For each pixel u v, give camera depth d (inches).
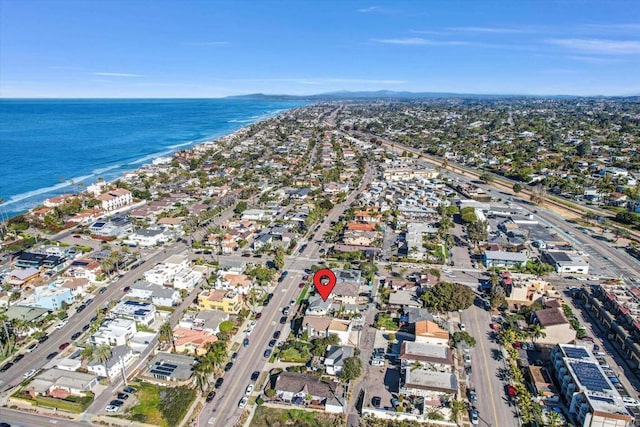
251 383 4448.8
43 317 5634.8
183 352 4963.1
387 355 4943.4
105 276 6904.5
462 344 5032.0
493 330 5452.8
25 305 5836.6
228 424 3924.7
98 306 6008.9
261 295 6245.1
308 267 7244.1
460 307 5713.6
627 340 5017.2
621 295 5900.6
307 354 4867.1
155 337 5255.9
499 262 7367.1
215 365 4566.9
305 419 3991.1
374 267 6998.0
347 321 5369.1
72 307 5989.2
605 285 6299.2
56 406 4126.5
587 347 5009.8
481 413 4077.3
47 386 4293.8
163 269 6796.3
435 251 7790.4
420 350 4724.4
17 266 7185.0
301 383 4323.3
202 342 5000.0
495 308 5935.0
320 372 4603.8
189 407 4116.6
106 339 5073.8
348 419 4010.8
